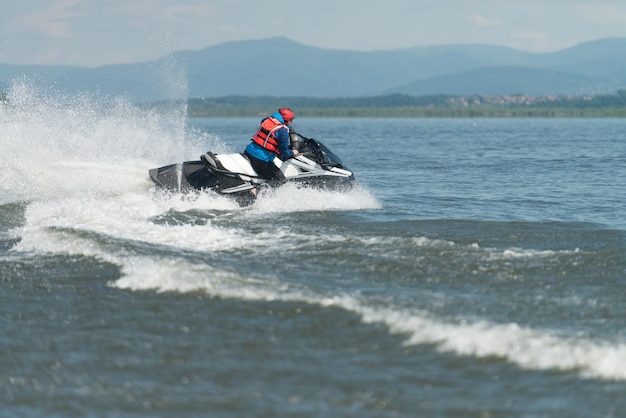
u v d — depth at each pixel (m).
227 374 25.03
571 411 22.08
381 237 41.41
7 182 55.94
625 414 21.84
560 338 26.70
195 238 42.03
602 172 90.19
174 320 29.81
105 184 56.81
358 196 58.22
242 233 43.59
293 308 30.50
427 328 27.89
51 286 34.47
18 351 27.28
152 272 34.88
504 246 41.28
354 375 24.73
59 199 52.53
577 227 47.44
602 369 24.36
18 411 22.83
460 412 22.20
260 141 56.50
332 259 37.72
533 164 104.50
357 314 29.59
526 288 33.00
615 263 36.62
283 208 54.84
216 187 55.91
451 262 36.88
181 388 24.11
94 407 23.00
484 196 65.19
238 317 29.86
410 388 23.73
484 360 25.41
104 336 28.50
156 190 55.94
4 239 43.72
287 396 23.41
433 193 67.50
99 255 38.66
